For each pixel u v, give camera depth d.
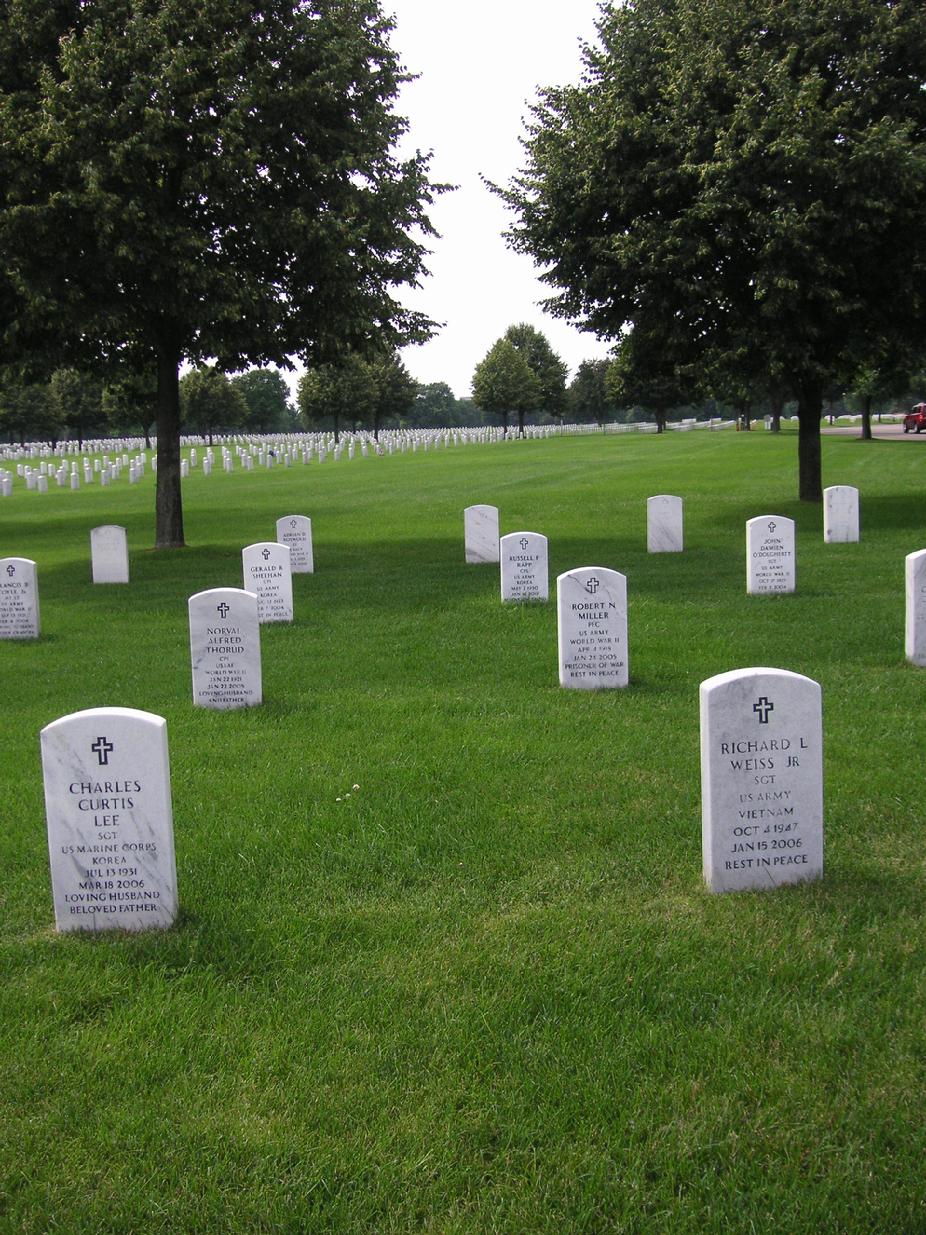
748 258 24.11
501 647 13.31
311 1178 4.09
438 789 8.20
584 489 36.78
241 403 105.06
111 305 20.58
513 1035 4.96
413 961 5.64
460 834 7.32
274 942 5.88
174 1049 4.92
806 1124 4.30
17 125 19.36
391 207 22.53
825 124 21.94
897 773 8.16
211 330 21.61
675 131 23.62
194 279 20.53
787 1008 5.09
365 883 6.63
